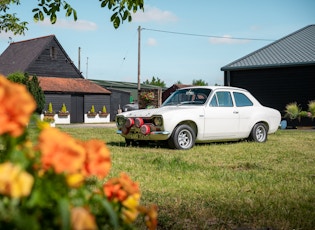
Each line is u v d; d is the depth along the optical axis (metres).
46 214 1.04
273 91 23.61
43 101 26.23
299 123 20.42
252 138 10.83
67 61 35.59
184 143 9.34
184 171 6.13
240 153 8.39
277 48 25.45
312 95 22.41
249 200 4.17
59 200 1.02
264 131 11.00
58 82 33.06
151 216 1.34
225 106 10.30
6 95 1.02
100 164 1.21
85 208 1.11
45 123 1.16
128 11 4.52
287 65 22.38
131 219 1.32
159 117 9.15
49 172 1.08
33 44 36.22
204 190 4.69
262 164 6.86
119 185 1.33
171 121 9.16
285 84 23.22
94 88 34.28
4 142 1.09
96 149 1.21
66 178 1.09
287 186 4.90
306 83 22.56
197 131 9.73
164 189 4.75
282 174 5.85
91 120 33.66
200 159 7.47
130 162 6.96
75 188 1.12
